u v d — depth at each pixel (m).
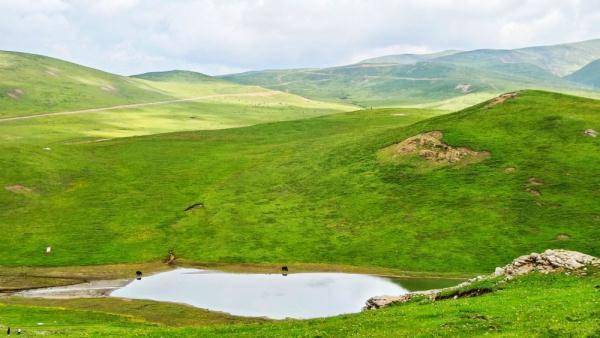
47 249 94.44
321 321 41.38
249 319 61.09
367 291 72.69
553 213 90.50
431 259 84.00
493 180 104.31
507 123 124.19
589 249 79.25
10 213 110.12
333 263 86.81
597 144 108.62
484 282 44.22
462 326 31.25
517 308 33.69
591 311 30.25
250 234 100.06
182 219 108.75
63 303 69.44
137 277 83.19
